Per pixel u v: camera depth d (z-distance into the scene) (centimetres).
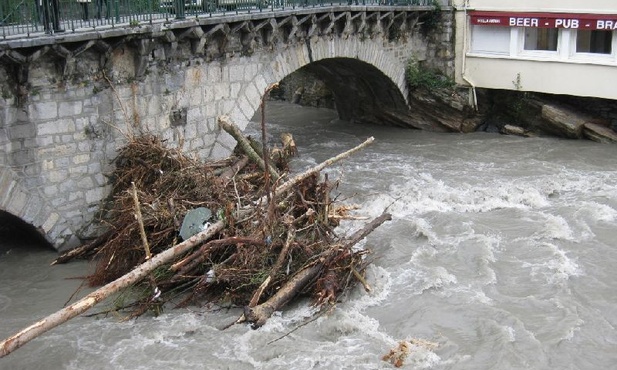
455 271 1479
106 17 1539
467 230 1683
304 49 2116
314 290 1331
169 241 1385
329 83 2803
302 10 2011
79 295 1355
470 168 2205
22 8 1354
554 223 1705
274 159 1914
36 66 1390
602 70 2398
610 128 2483
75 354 1168
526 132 2589
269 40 1947
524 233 1673
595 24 2350
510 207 1855
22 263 1477
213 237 1354
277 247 1347
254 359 1155
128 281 1171
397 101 2744
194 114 1772
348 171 2184
